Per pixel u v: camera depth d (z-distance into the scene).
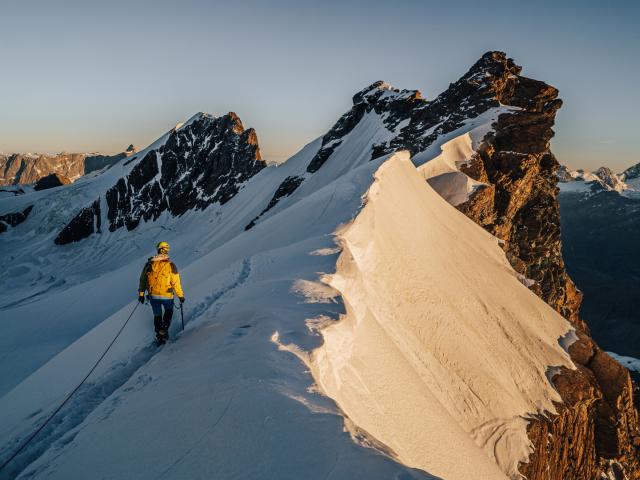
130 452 4.57
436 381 13.50
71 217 119.94
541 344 22.81
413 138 50.75
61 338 34.53
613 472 25.33
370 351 8.87
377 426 6.79
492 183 41.28
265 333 6.83
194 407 5.00
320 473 3.51
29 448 6.20
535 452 15.99
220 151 107.88
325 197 20.59
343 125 78.38
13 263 97.00
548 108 50.41
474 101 49.09
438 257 21.03
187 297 12.22
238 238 25.95
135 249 94.69
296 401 4.64
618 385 25.58
